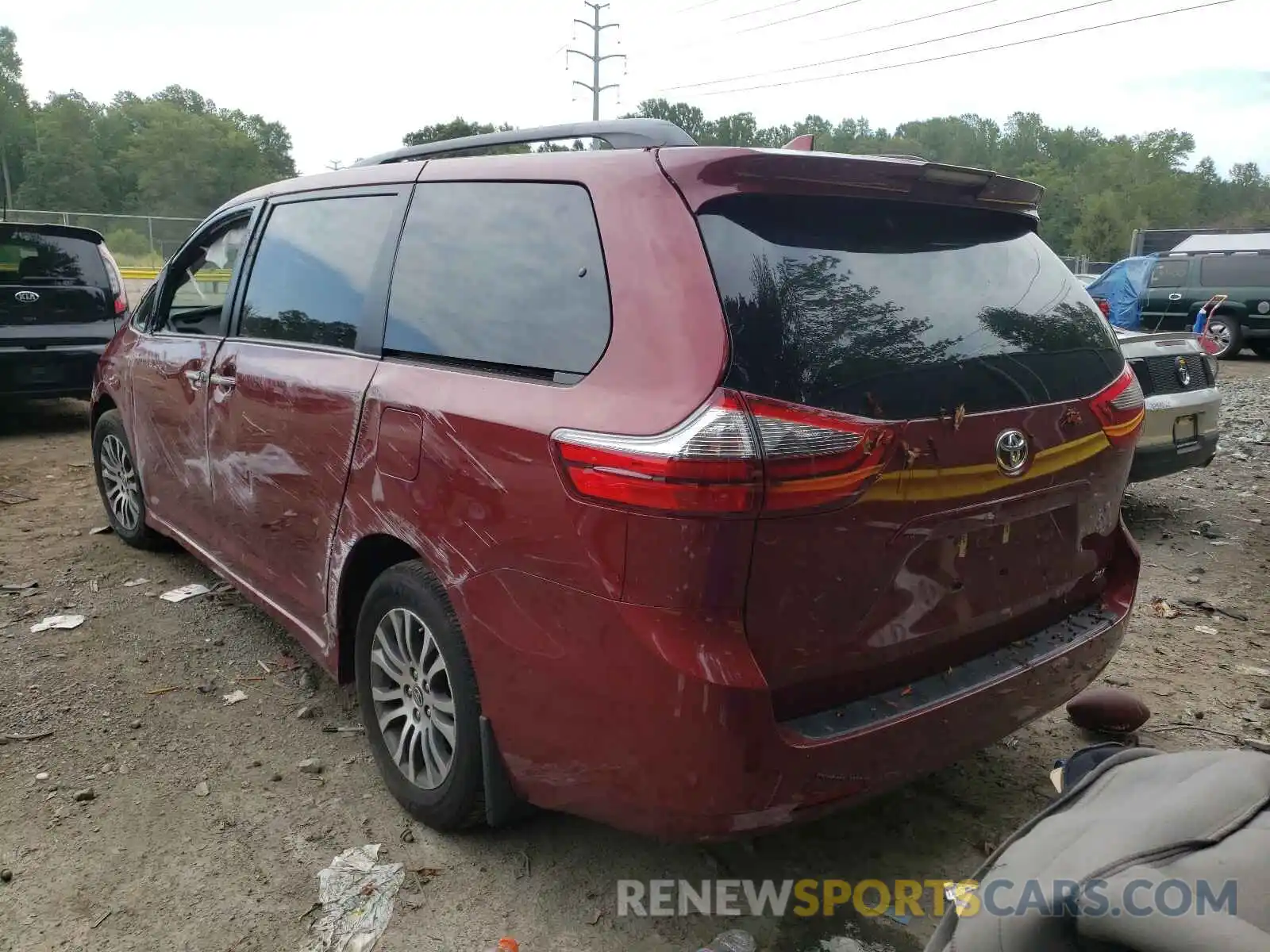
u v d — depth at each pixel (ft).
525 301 7.86
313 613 10.56
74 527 18.25
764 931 7.91
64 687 11.82
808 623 6.72
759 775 6.48
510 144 9.67
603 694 6.80
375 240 9.91
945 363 7.29
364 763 10.33
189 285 13.93
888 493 6.81
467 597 7.80
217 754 10.46
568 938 7.82
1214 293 56.18
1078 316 8.96
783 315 6.63
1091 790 5.11
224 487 12.17
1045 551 8.37
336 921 7.95
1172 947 3.73
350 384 9.36
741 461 6.15
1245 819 4.40
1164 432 18.17
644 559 6.42
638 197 7.17
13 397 25.29
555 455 6.93
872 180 7.40
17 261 25.20
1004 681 7.87
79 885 8.34
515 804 8.20
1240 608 15.25
